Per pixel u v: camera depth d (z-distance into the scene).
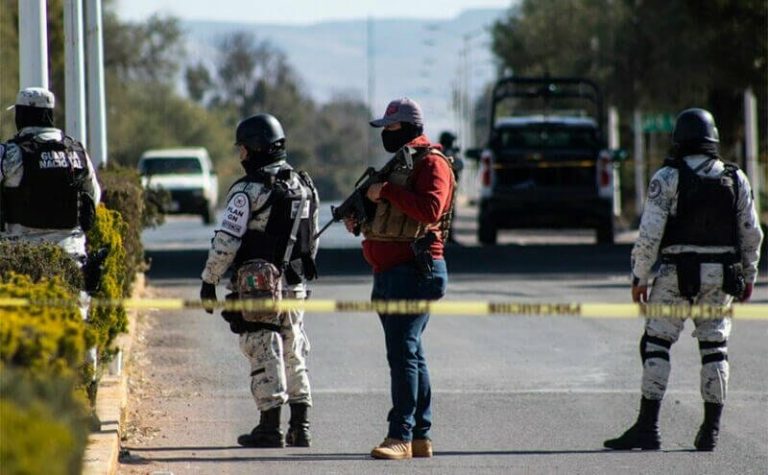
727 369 23.44
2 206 23.42
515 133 71.06
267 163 23.14
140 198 40.22
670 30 80.25
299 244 23.38
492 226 70.44
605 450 23.34
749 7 75.06
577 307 20.66
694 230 23.17
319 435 24.33
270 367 23.08
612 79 94.25
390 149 22.72
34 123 23.53
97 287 23.42
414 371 22.44
